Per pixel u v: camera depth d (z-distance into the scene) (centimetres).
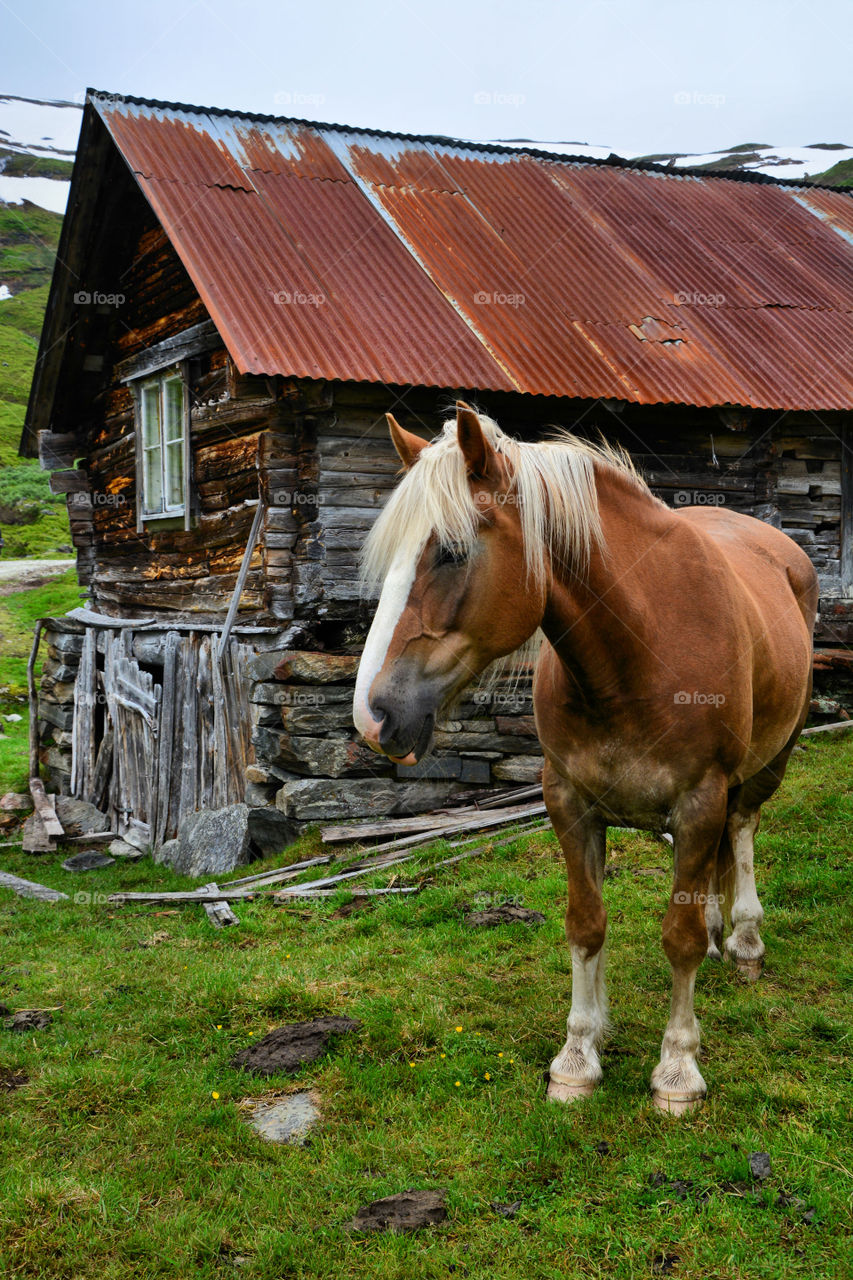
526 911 525
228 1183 307
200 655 880
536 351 844
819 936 468
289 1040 396
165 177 909
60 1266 274
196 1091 363
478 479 273
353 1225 284
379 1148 320
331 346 771
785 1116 322
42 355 1229
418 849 670
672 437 941
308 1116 346
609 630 300
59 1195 302
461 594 268
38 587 2603
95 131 993
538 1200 290
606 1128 320
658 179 1255
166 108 1030
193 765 880
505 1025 402
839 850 565
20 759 1394
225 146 1003
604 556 300
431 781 771
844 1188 282
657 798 318
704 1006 400
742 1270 256
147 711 936
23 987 486
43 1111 355
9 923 627
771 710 386
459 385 766
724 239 1134
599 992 359
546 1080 353
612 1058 365
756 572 404
